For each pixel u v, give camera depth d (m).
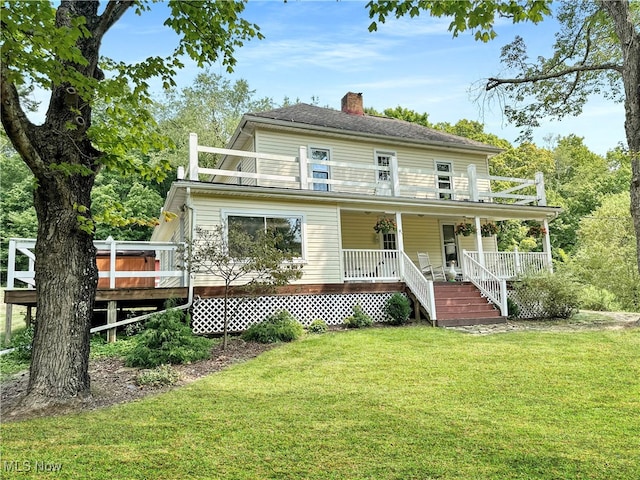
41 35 4.31
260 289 11.13
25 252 9.45
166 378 6.38
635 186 11.14
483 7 4.68
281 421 4.58
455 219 17.83
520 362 7.08
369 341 9.04
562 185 37.47
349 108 19.47
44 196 5.48
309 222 12.37
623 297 20.11
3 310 18.83
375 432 4.22
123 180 30.47
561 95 15.28
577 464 3.52
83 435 4.25
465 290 13.24
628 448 3.82
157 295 10.09
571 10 14.39
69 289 5.47
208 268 9.44
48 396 5.16
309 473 3.39
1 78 4.26
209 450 3.85
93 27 5.75
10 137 4.81
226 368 7.29
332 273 12.41
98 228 27.94
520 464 3.52
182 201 11.58
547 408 4.90
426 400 5.24
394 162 13.81
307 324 11.70
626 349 7.86
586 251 23.05
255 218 11.60
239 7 6.68
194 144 11.03
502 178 15.88
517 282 13.67
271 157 11.97
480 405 5.03
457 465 3.50
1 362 7.96
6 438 4.19
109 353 8.46
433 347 8.41
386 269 13.20
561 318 13.12
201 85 34.97
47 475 3.39
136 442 4.06
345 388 5.83
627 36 11.15
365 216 16.28
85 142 5.81
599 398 5.23
